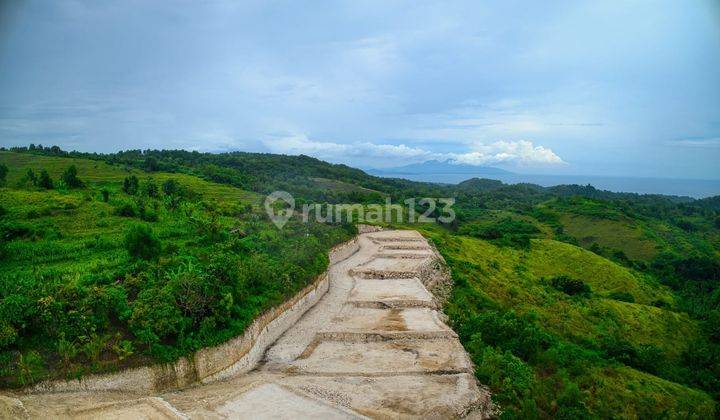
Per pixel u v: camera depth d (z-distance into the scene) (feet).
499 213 402.11
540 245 255.91
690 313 193.06
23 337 56.85
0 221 116.16
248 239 115.24
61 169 253.85
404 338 85.10
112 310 64.64
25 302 58.90
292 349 80.79
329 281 123.95
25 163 269.03
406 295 111.34
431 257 160.66
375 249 173.06
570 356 105.40
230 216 158.71
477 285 161.27
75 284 70.64
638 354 123.44
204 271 77.71
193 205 161.79
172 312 63.72
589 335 142.10
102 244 101.86
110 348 58.03
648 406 93.71
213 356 65.67
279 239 120.06
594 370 102.53
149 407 51.08
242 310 74.90
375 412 57.93
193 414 52.65
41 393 50.72
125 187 184.24
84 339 57.57
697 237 364.58
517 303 156.76
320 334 86.17
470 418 61.11
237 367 69.77
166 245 103.91
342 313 99.45
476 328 99.40
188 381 62.08
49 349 55.98
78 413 48.19
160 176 268.82
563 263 237.04
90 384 53.72
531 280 191.21
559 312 157.07
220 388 61.41
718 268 259.39
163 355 59.88
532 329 104.12
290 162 485.15
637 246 328.70
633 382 102.12
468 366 75.36
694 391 107.76
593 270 230.48
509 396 71.10
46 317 57.52
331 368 72.74
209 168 321.73
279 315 87.51
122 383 55.77
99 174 251.19
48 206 135.33
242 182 292.40
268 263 97.66
